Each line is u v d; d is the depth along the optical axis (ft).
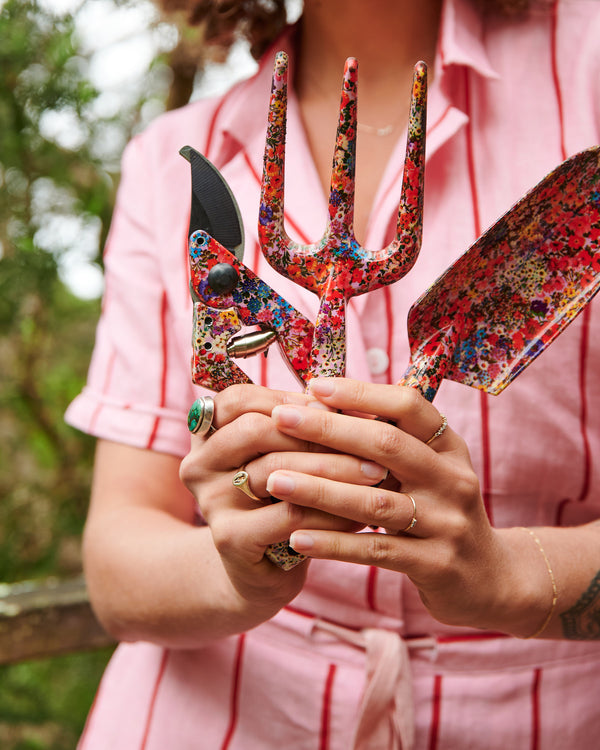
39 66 5.23
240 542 1.87
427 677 2.55
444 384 2.47
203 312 1.86
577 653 2.58
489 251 1.81
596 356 2.41
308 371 1.87
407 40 2.79
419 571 1.82
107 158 5.68
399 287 2.51
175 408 2.93
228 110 3.03
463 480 1.81
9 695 6.01
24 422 6.64
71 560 6.55
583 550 2.20
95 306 6.32
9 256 5.53
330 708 2.57
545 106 2.57
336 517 1.83
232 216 1.82
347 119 1.77
